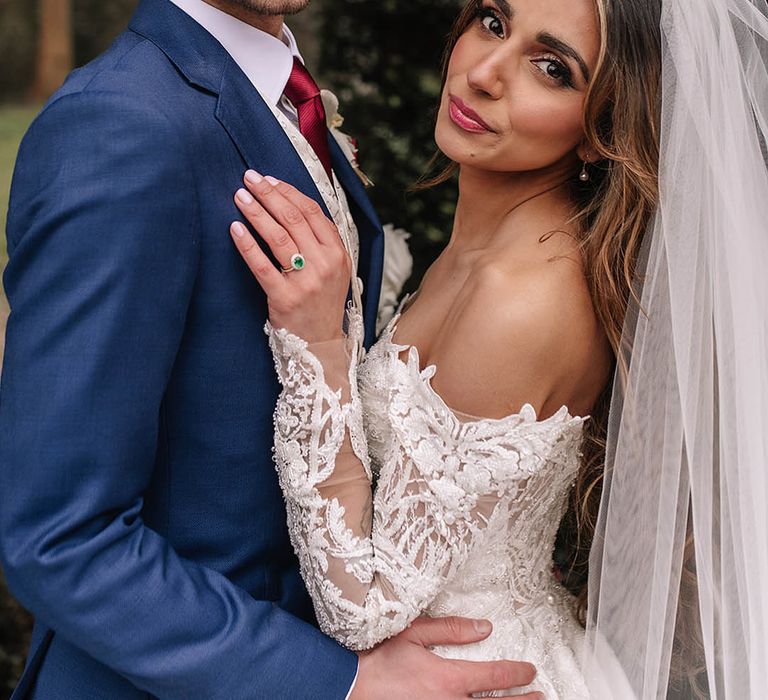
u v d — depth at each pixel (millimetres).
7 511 1453
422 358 1820
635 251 1756
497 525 1741
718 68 1647
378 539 1701
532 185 1872
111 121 1447
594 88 1681
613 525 1756
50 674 1732
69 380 1423
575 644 1926
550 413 1771
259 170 1604
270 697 1563
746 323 1648
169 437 1611
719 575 1710
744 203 1658
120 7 10625
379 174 3389
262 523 1706
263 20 1688
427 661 1697
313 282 1581
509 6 1694
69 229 1430
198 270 1542
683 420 1665
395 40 3420
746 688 1652
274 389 1653
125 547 1496
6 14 10711
